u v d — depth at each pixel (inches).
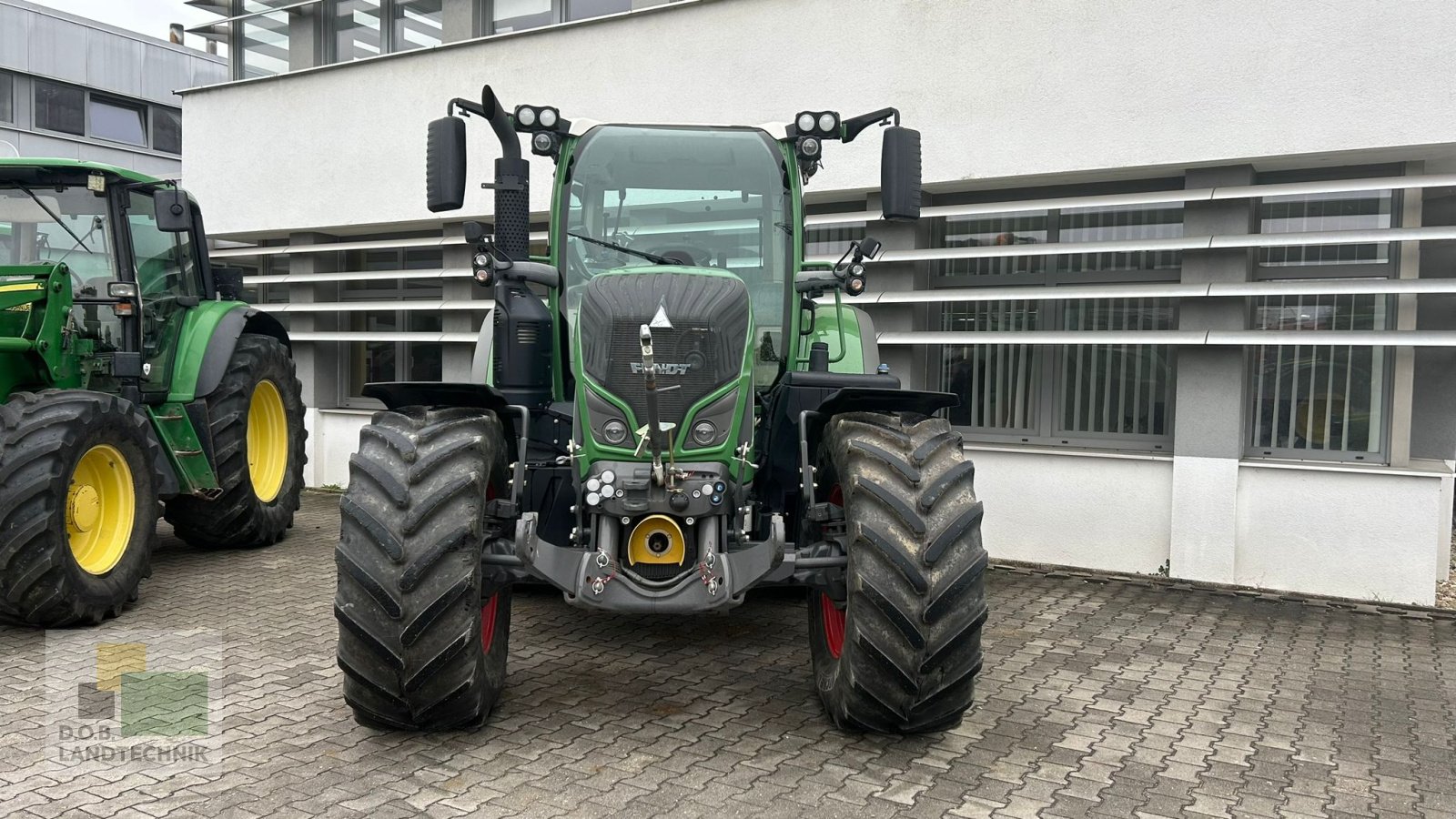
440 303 341.7
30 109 765.3
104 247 224.8
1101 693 161.5
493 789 120.8
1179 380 244.1
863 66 275.7
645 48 305.6
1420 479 221.6
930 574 126.8
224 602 214.5
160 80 853.8
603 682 162.7
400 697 128.7
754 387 151.9
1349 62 222.2
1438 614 214.2
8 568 179.0
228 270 285.3
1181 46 238.8
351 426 373.4
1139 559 252.1
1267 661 181.2
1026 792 122.5
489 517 141.0
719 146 169.0
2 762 128.6
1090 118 249.3
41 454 181.5
